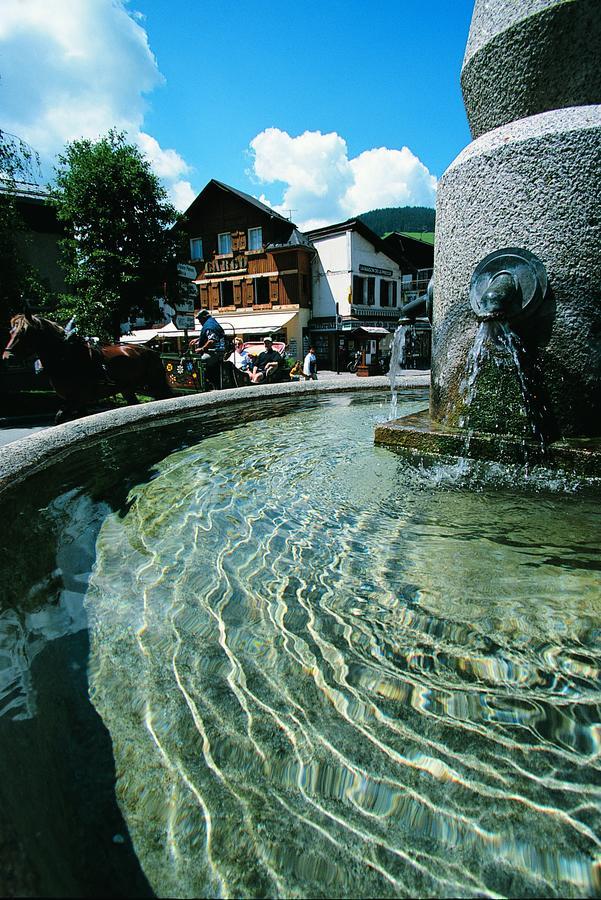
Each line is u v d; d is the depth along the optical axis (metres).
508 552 1.81
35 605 1.46
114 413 3.95
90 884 0.70
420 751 1.00
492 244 2.71
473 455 2.81
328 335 31.61
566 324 2.57
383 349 32.78
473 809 0.88
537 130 2.52
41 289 12.98
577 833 0.83
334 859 0.80
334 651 1.31
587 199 2.45
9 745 0.94
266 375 12.28
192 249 34.28
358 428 4.30
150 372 7.21
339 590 1.61
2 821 0.67
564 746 1.01
